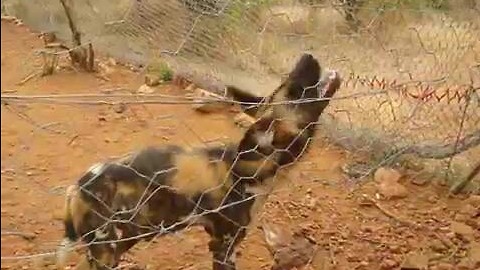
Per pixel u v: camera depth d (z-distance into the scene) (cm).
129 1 699
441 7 601
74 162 528
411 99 569
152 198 395
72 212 389
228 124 583
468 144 529
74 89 643
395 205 507
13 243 445
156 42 684
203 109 597
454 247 470
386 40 604
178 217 403
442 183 529
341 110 567
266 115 408
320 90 412
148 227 398
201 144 427
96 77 668
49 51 656
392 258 457
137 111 601
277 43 637
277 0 643
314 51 611
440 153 537
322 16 626
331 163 540
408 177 534
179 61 670
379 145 553
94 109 595
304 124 412
